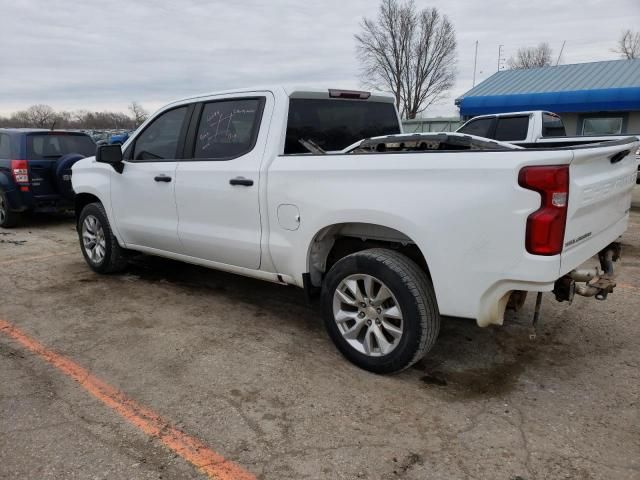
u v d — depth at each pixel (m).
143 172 4.82
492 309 2.97
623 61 21.89
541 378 3.39
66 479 2.44
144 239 5.05
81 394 3.20
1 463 2.55
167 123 4.75
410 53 41.31
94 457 2.60
